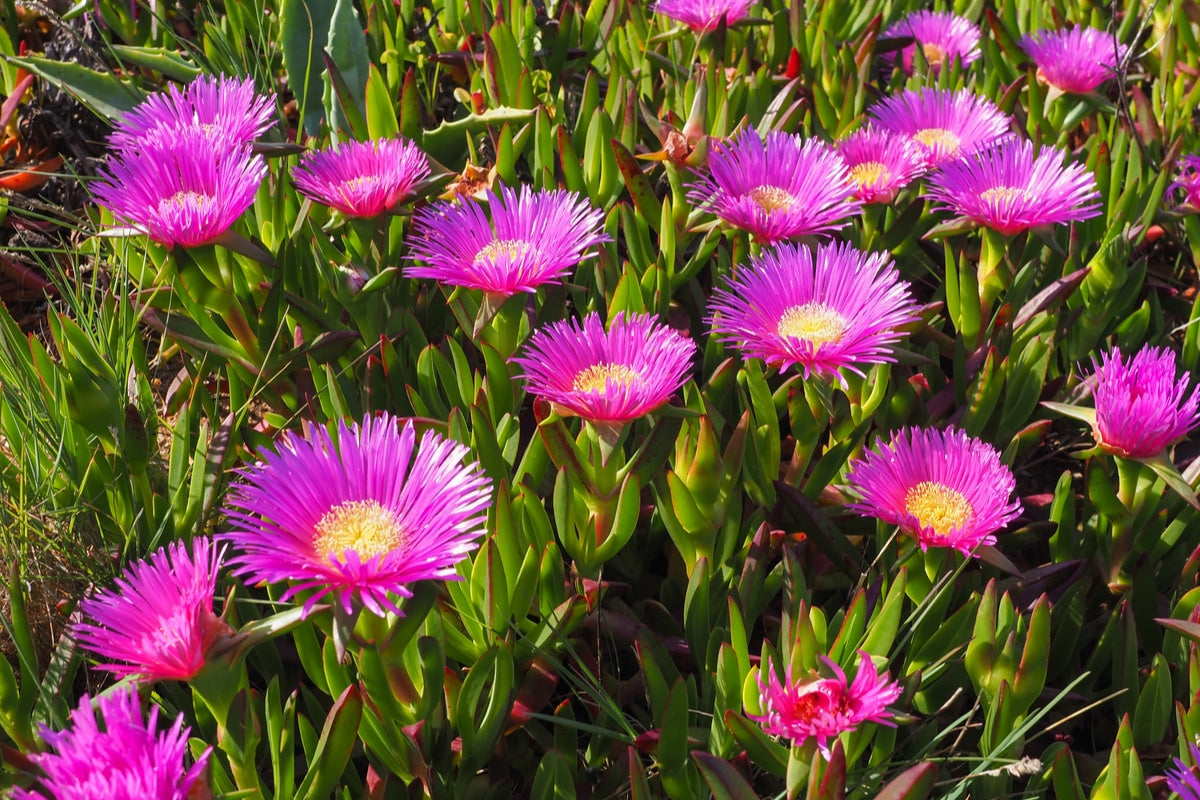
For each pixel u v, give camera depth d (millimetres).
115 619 780
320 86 1192
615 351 877
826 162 1004
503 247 937
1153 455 915
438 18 1249
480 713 892
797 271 934
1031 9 1330
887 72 1330
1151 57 1360
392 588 774
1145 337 1139
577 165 1082
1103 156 1118
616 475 886
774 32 1247
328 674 844
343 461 814
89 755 737
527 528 873
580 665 887
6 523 927
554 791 869
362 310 1013
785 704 798
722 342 1013
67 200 1191
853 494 952
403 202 1021
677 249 1061
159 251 1014
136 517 921
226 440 936
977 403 1001
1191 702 868
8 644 931
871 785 867
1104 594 992
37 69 1131
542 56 1236
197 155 940
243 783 813
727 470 898
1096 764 903
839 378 896
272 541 789
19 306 1140
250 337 979
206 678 778
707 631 921
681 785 858
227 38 1232
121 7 1230
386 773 868
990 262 1021
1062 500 966
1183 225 1199
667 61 1205
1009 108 1183
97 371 941
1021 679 860
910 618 891
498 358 938
